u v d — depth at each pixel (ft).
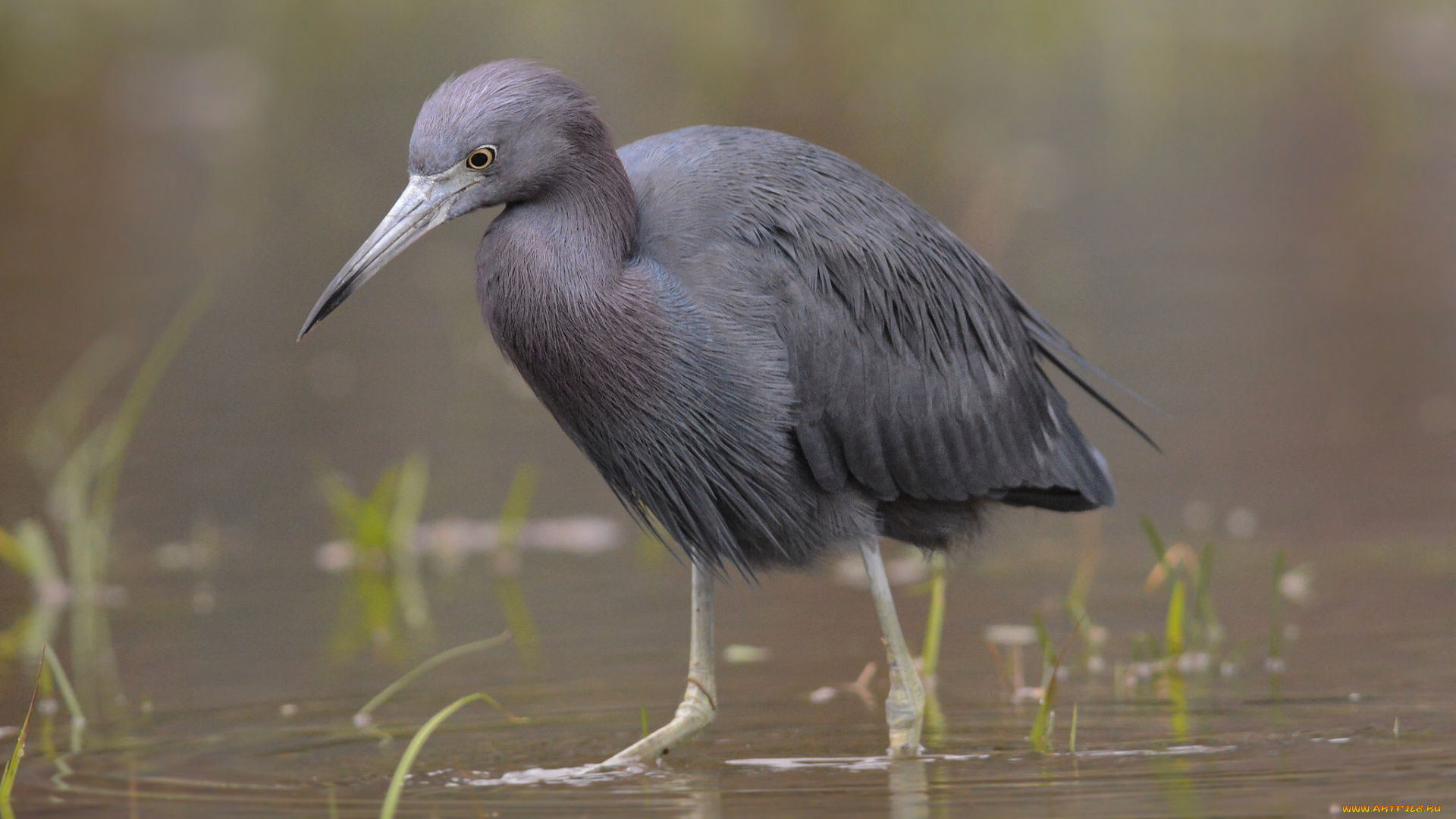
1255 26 121.90
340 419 56.34
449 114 27.99
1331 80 108.06
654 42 111.24
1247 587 38.32
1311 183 86.84
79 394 56.85
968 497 32.17
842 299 29.89
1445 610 35.65
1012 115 101.40
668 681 32.96
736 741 29.32
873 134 94.43
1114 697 31.27
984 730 29.48
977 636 36.17
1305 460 48.11
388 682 33.19
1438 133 95.25
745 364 28.84
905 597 39.75
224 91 109.19
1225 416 52.39
